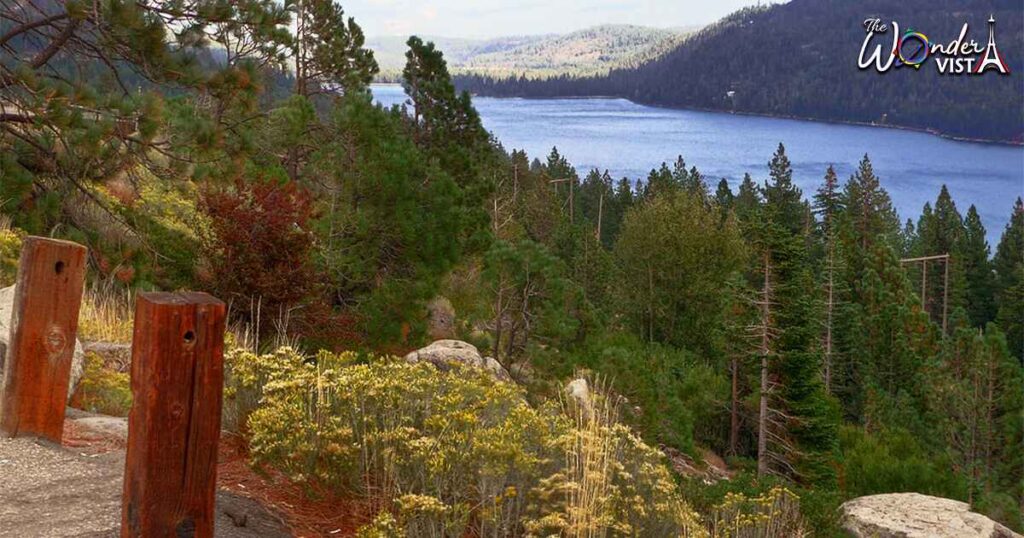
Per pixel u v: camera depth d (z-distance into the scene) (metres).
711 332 57.56
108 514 4.13
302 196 14.55
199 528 3.44
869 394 51.22
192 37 13.40
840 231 94.75
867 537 13.38
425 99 32.38
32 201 13.73
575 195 133.38
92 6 12.43
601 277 68.75
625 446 5.60
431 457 4.85
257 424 5.09
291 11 14.60
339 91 30.81
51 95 12.48
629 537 4.86
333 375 5.63
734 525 7.78
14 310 5.05
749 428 39.91
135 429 3.36
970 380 49.12
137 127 13.50
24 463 4.68
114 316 10.11
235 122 15.47
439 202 18.80
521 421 5.16
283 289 13.65
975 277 114.06
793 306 36.28
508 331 21.31
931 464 30.56
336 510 5.02
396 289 17.67
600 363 19.33
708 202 121.75
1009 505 30.83
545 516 4.73
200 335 3.38
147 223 14.47
